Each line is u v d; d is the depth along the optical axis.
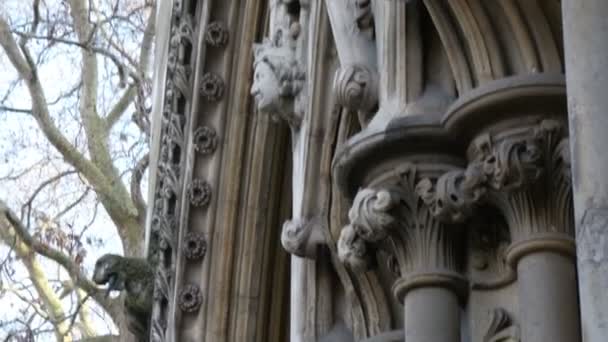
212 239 10.48
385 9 7.08
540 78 6.56
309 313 7.94
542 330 6.46
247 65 10.32
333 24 7.36
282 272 10.45
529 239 6.60
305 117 8.05
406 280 6.90
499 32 6.75
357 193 7.02
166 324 10.62
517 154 6.59
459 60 6.83
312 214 7.95
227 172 10.45
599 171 5.67
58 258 15.24
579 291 5.75
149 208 11.59
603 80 5.77
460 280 6.87
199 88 10.43
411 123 6.81
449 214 6.80
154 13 15.86
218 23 10.38
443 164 6.84
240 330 10.41
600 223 5.60
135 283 11.16
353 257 7.16
